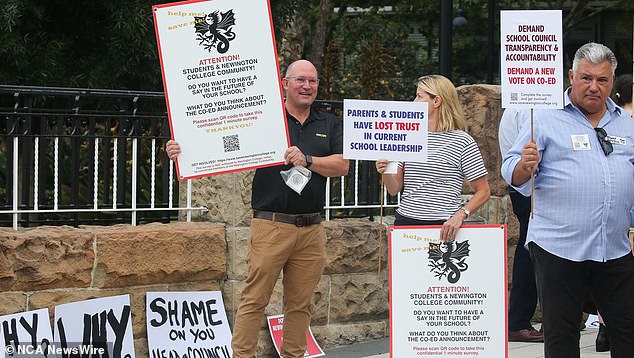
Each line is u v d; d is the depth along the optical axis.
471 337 6.63
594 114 6.36
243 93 6.94
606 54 6.20
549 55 6.26
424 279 6.63
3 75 12.77
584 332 9.85
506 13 6.30
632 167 6.32
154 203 8.30
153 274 7.95
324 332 8.95
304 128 7.22
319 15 19.11
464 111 9.92
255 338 7.27
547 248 6.31
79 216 8.59
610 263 6.28
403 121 6.63
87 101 13.27
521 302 9.15
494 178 9.92
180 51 6.93
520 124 8.59
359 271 9.16
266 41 6.92
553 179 6.30
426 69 21.08
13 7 12.41
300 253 7.25
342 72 18.58
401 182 7.39
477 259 6.63
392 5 23.62
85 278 7.66
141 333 7.96
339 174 7.21
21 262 7.36
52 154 9.31
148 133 8.23
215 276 8.32
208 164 6.96
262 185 7.16
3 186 10.63
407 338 6.63
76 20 13.73
